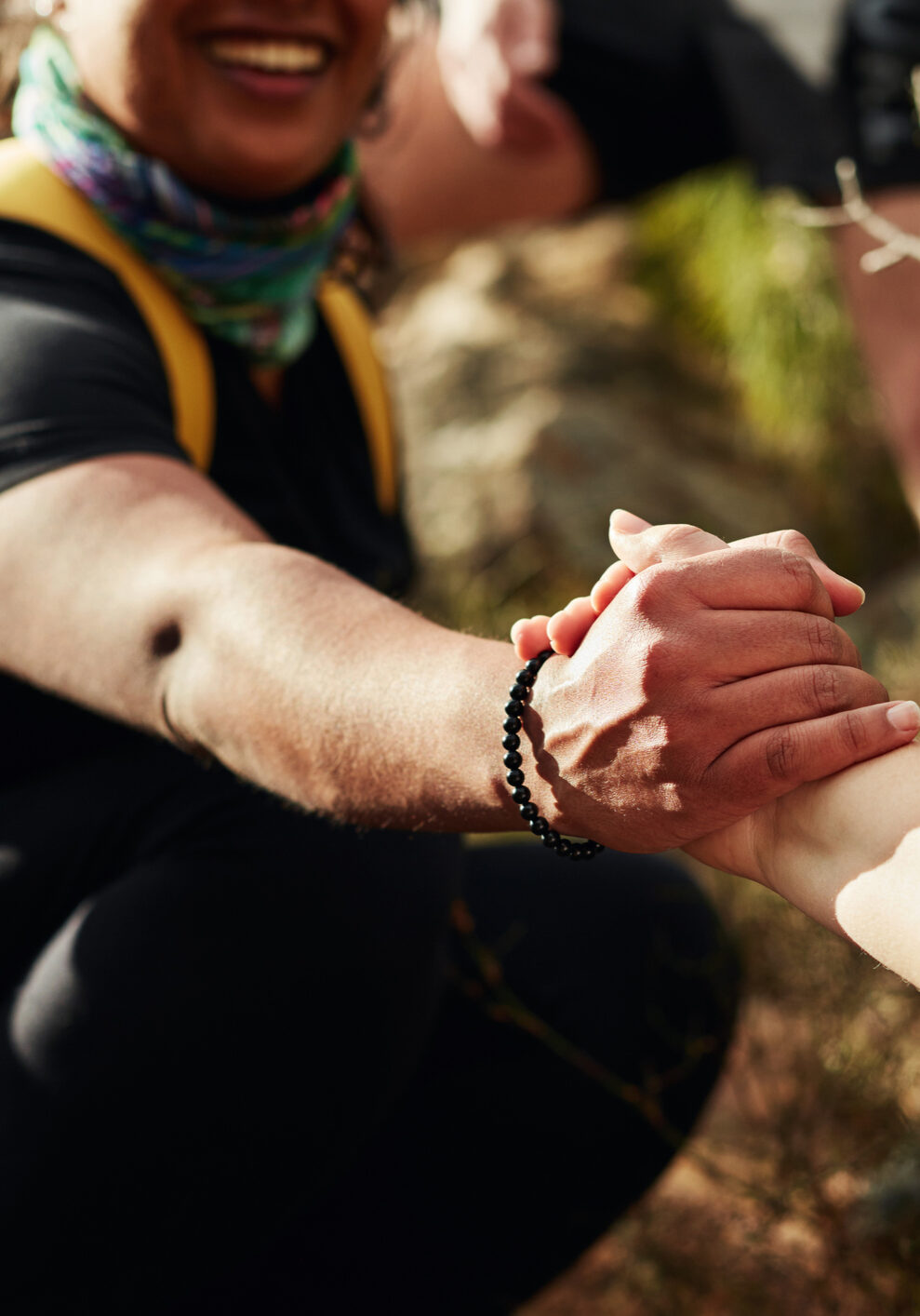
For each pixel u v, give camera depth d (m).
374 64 1.14
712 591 0.87
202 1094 1.02
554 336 3.49
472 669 0.91
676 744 0.86
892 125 1.42
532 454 3.19
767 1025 1.46
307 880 1.03
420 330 3.53
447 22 1.73
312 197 1.14
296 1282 1.15
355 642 0.93
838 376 3.45
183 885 1.03
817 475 3.42
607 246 3.69
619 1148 1.18
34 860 1.07
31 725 1.09
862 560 3.37
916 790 0.86
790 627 0.87
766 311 3.46
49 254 1.08
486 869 1.23
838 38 1.46
